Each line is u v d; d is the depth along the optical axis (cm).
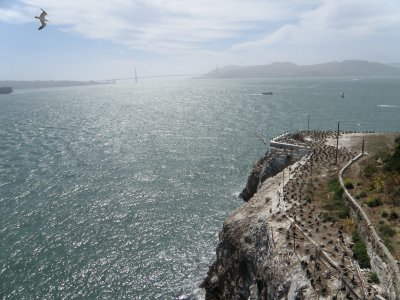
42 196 7919
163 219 6938
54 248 6016
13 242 6178
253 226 4662
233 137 12744
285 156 7250
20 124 16575
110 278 5328
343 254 3519
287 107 19962
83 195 7975
